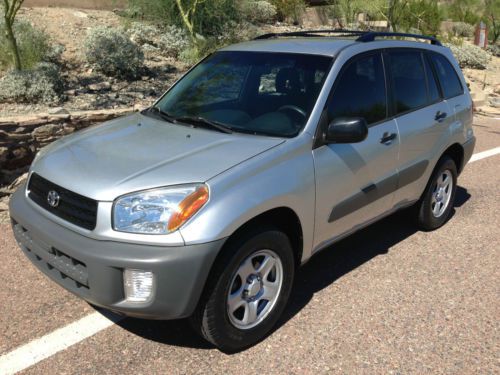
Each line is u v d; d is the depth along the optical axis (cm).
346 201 390
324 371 321
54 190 326
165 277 288
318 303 395
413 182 471
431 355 338
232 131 373
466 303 400
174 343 345
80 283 310
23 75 771
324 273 442
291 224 358
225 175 311
